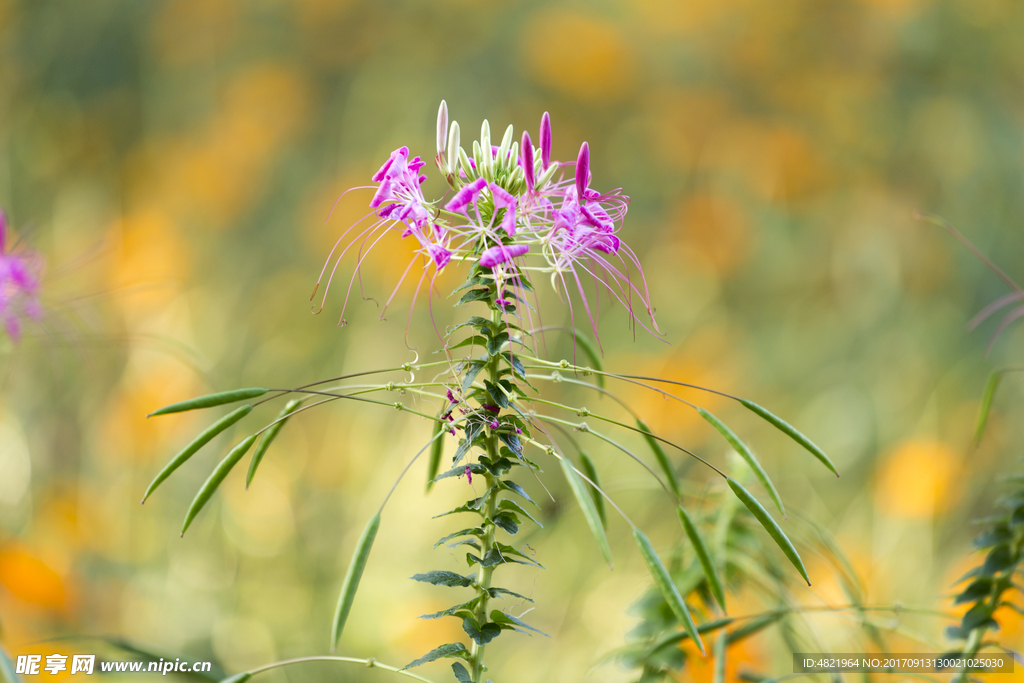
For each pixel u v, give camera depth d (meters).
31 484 3.34
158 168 4.93
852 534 3.50
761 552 2.28
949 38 5.30
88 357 3.67
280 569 3.47
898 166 5.24
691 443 4.10
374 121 4.98
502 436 2.10
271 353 4.31
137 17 5.05
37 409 3.58
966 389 4.13
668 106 5.25
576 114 5.20
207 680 2.28
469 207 2.12
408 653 3.07
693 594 2.28
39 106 4.77
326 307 4.43
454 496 3.42
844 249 5.02
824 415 4.26
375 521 2.07
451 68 5.11
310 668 2.97
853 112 5.32
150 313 4.03
